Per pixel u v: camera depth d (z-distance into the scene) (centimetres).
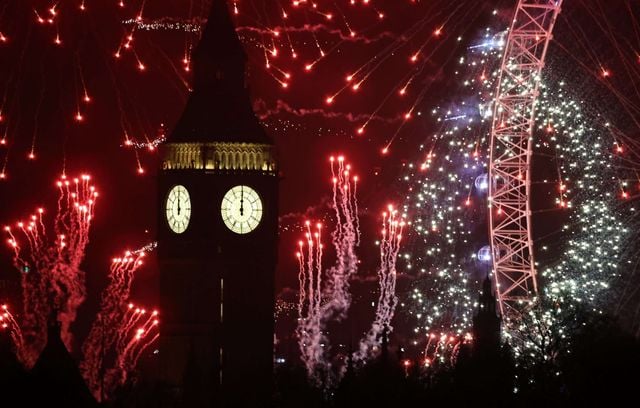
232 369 15662
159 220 15812
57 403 13512
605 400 14575
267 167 15788
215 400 15275
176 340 15712
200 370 15200
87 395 13650
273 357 15875
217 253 15638
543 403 14888
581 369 14812
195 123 15775
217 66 15912
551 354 15762
